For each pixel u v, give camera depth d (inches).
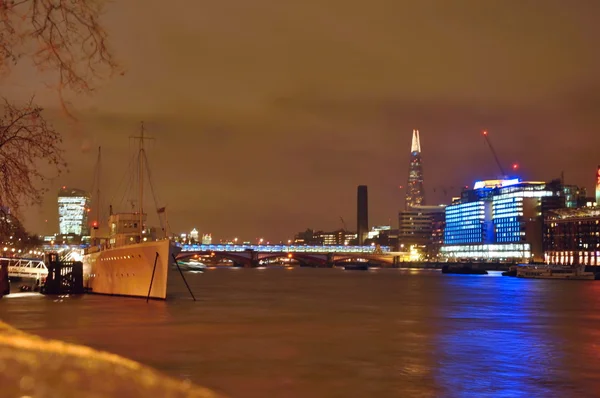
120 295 4424.2
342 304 4237.2
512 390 1519.4
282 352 2027.6
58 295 4601.4
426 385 1561.3
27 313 3193.9
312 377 1637.6
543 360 1926.7
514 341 2349.9
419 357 1961.1
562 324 2972.4
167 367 1753.2
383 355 1990.7
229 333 2495.1
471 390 1515.7
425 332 2610.7
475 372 1728.6
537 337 2471.7
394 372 1713.8
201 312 3393.2
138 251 4178.2
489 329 2738.7
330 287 6796.3
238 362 1836.9
